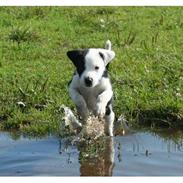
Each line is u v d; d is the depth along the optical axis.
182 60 13.26
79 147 9.50
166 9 18.47
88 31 16.09
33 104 11.04
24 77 12.27
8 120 10.41
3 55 13.84
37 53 14.05
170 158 8.99
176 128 10.28
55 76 12.34
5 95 11.33
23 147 9.45
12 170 8.45
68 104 10.91
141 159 8.95
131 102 10.82
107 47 9.99
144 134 10.08
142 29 16.25
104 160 8.91
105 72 9.60
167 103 10.66
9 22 16.66
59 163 8.78
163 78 11.96
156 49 14.05
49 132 10.08
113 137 9.89
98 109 9.55
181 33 15.85
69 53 9.34
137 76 12.22
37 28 16.20
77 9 18.14
